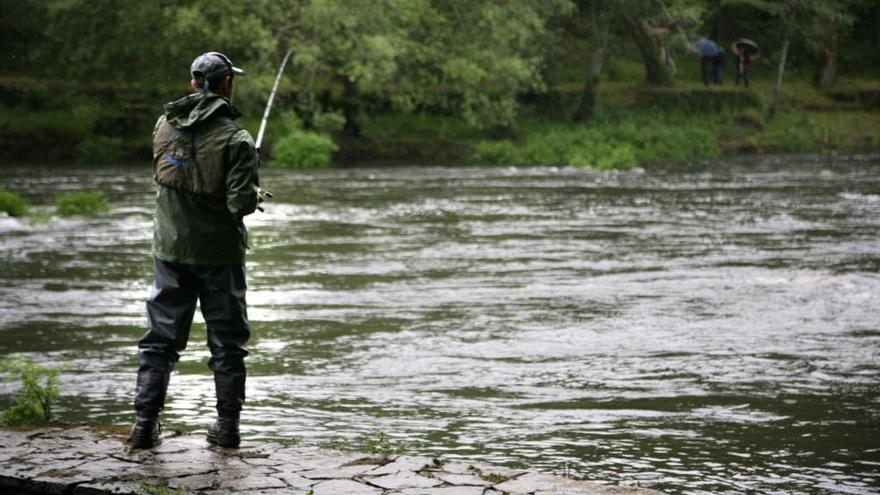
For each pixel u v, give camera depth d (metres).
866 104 81.50
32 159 58.62
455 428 9.93
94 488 7.10
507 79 64.62
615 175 49.16
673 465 8.78
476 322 15.31
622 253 22.94
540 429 9.91
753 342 13.87
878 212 31.41
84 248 23.75
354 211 32.16
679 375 12.08
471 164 59.03
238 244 8.00
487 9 65.12
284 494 7.04
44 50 66.19
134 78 67.50
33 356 12.99
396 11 60.78
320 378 11.97
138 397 8.02
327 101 66.81
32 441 8.20
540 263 21.45
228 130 7.85
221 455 7.90
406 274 19.98
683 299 17.16
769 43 92.44
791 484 8.30
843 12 85.50
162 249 7.92
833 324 15.01
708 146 67.50
